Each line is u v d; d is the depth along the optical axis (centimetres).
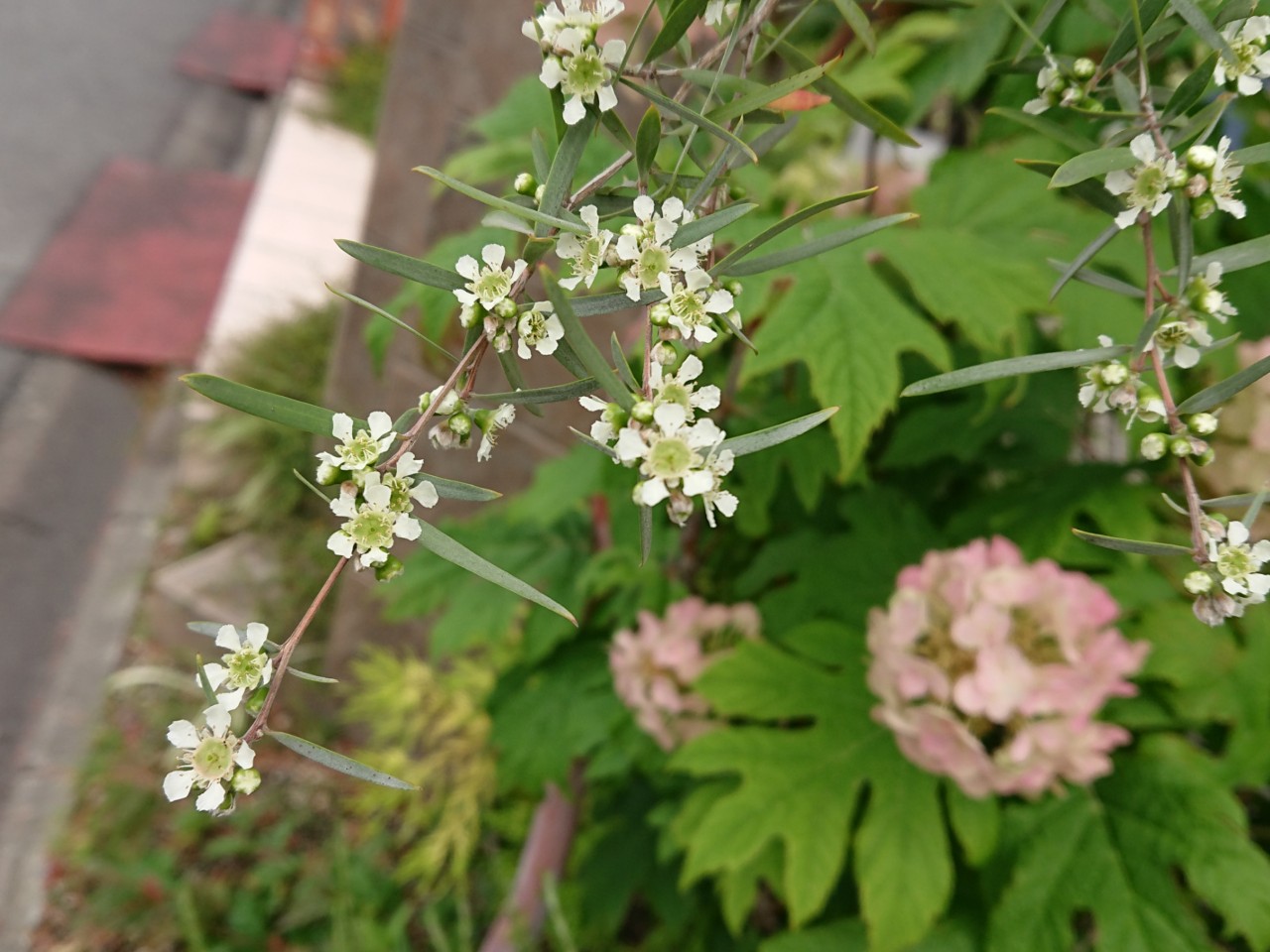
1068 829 41
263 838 96
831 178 53
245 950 87
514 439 84
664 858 64
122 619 121
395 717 92
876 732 45
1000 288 43
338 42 318
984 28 47
